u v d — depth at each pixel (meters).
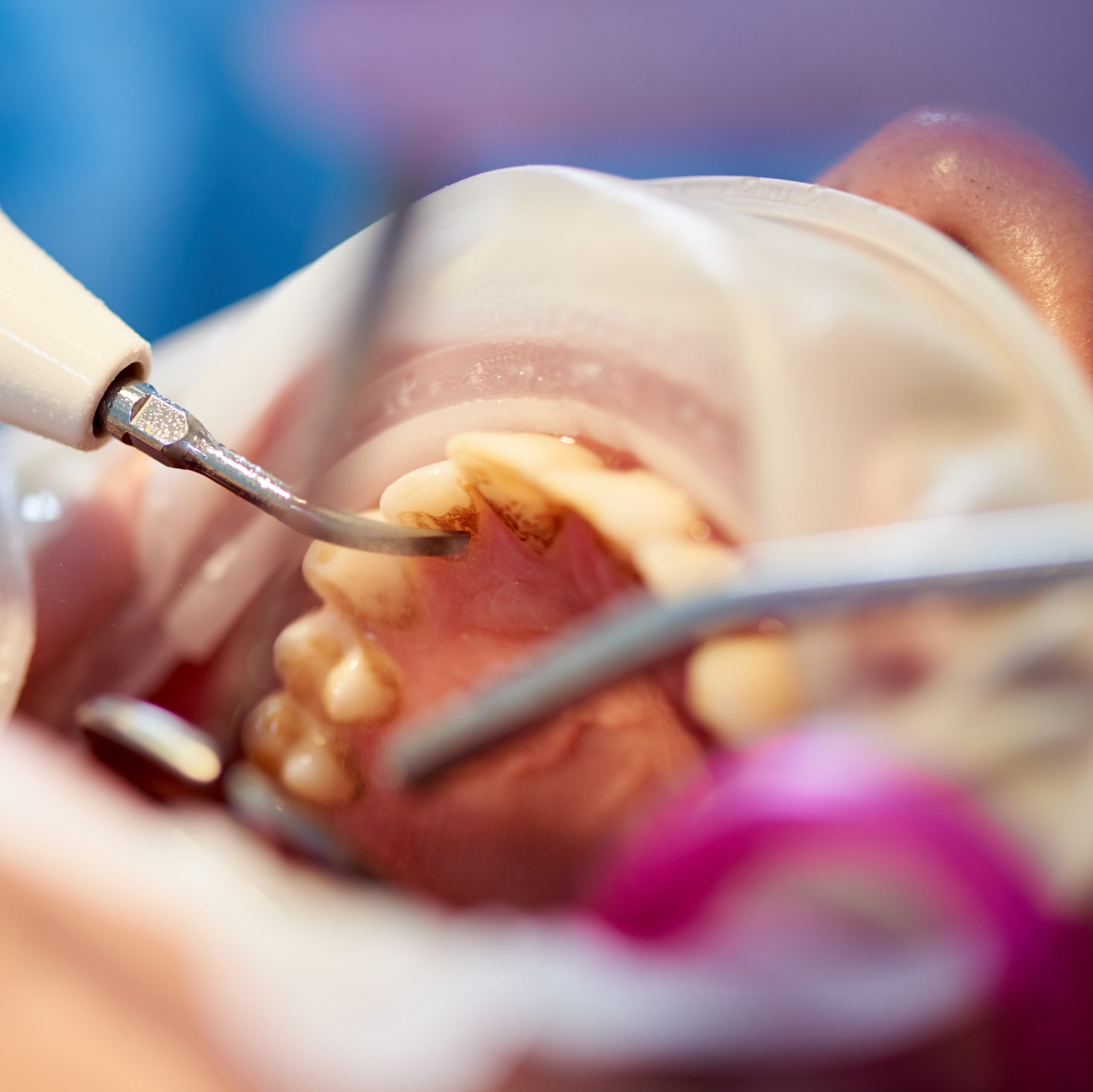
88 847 0.24
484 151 0.79
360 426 0.46
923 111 0.62
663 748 0.33
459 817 0.37
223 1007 0.22
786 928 0.24
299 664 0.43
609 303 0.40
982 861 0.23
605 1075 0.23
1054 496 0.31
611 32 0.60
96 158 1.41
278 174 1.32
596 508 0.37
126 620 0.52
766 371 0.34
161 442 0.43
